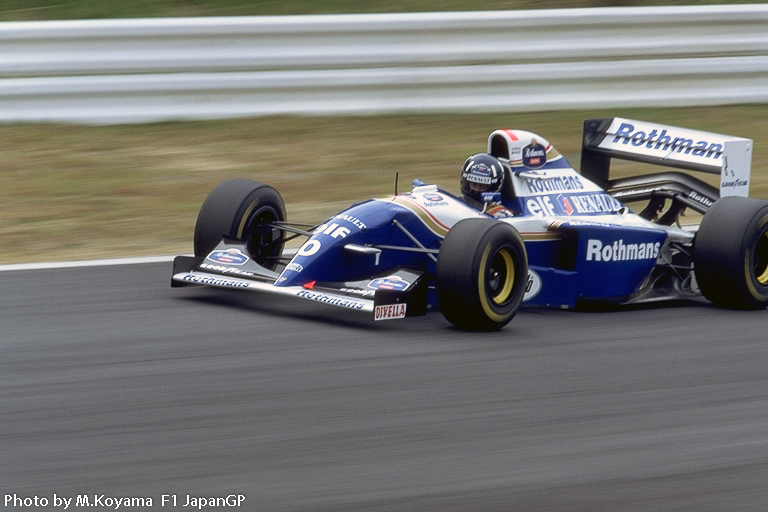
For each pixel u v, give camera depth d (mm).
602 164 29719
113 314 22078
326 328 21328
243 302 23500
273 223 24812
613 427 16234
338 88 41688
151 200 34656
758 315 24422
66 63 38406
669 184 28859
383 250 22828
